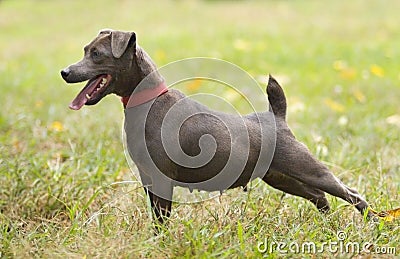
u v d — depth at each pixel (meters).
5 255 8.56
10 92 18.34
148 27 28.83
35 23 31.98
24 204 10.47
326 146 13.06
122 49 8.70
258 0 35.91
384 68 21.09
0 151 12.34
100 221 9.19
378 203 10.20
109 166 11.98
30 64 22.64
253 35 26.27
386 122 14.98
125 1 35.69
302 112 16.09
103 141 13.36
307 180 9.38
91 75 8.84
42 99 17.64
